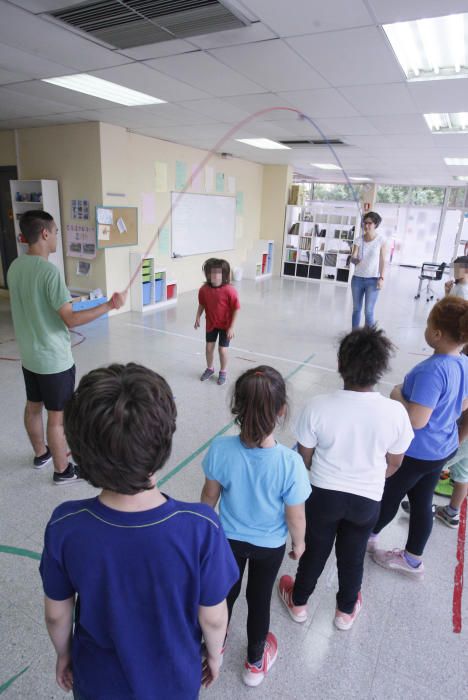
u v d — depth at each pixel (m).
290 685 1.42
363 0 2.07
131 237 6.36
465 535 2.18
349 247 9.95
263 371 1.15
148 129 5.92
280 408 1.14
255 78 3.37
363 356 1.27
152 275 6.62
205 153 7.88
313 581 1.55
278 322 6.25
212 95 3.96
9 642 1.51
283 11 2.23
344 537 1.45
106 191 5.79
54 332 2.17
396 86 3.39
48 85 3.86
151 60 3.08
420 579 1.88
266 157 8.59
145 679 0.70
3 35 2.70
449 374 1.49
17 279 2.12
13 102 4.52
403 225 14.37
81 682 0.74
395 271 13.05
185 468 2.61
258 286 9.13
